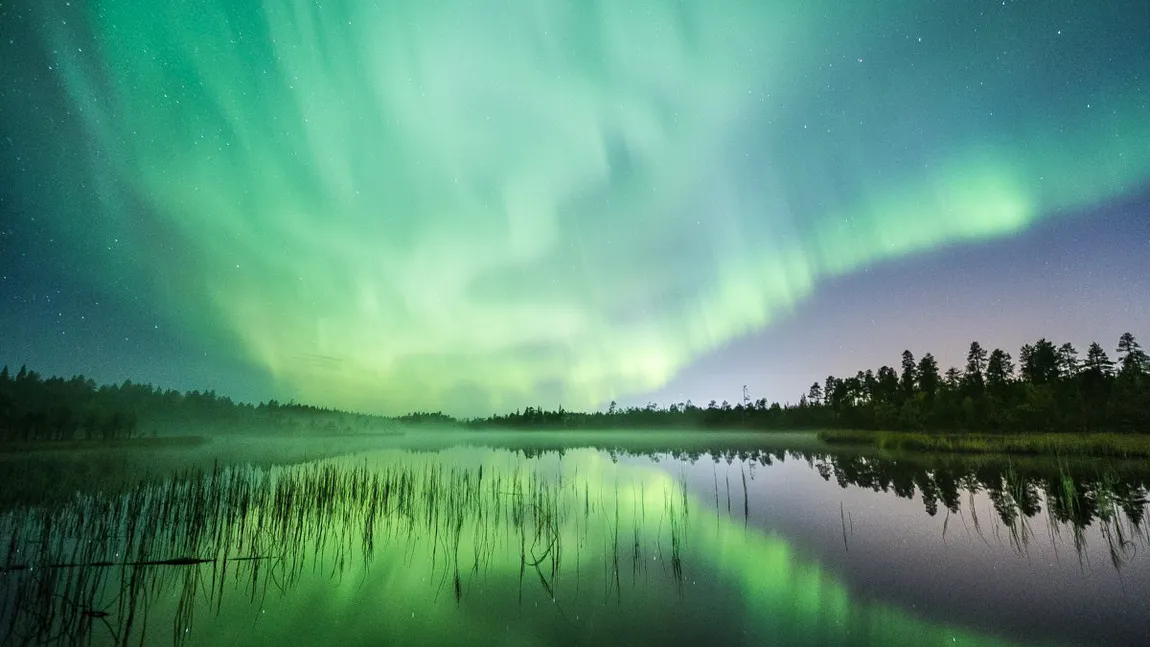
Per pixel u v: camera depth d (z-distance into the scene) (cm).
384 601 798
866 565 976
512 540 1159
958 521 1312
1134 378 4009
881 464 2675
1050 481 1927
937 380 7900
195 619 727
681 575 923
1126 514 1348
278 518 1245
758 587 859
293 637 674
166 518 1194
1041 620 722
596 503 1609
